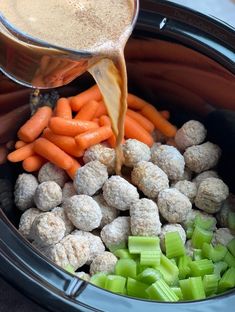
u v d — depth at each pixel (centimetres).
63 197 37
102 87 32
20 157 38
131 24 30
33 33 28
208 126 40
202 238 35
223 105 38
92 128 39
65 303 25
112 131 38
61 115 39
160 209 36
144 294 32
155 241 34
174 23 36
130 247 34
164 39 37
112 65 30
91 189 36
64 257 32
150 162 38
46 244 33
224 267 34
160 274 32
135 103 41
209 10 41
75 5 29
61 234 33
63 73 29
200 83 38
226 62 35
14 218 37
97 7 30
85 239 34
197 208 38
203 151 39
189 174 40
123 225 35
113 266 33
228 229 36
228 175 40
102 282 32
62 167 38
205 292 33
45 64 28
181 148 40
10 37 27
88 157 38
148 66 40
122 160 38
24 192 37
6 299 32
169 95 41
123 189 36
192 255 35
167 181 37
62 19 29
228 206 38
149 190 37
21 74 30
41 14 29
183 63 38
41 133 39
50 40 28
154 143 41
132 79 41
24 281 25
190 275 34
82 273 33
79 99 40
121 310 25
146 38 37
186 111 41
